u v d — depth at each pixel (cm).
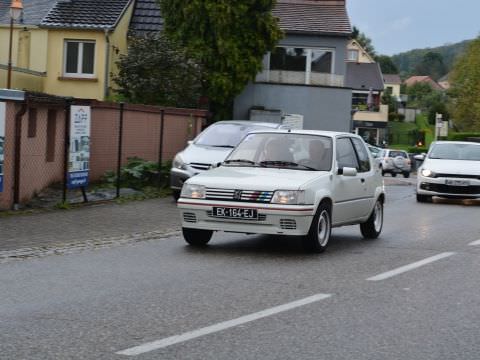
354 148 1299
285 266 1023
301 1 4216
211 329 676
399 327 698
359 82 8794
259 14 3369
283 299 806
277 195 1078
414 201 2248
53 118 1709
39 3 3322
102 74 3150
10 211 1434
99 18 3181
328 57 4025
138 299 795
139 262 1030
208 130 1923
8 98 1383
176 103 2692
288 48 4031
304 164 1186
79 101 1806
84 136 1565
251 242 1259
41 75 3156
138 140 2064
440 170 2159
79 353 596
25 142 1530
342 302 798
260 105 3872
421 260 1093
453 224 1606
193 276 932
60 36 3169
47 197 1636
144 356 592
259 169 1175
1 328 668
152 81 2634
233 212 1089
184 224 1127
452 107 7531
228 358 591
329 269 1005
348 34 3972
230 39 3322
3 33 3234
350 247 1230
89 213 1508
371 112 8656
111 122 1945
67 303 771
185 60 2720
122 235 1280
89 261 1029
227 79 3325
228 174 1138
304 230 1089
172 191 1902
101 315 722
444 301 813
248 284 887
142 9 3562
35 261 1017
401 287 887
